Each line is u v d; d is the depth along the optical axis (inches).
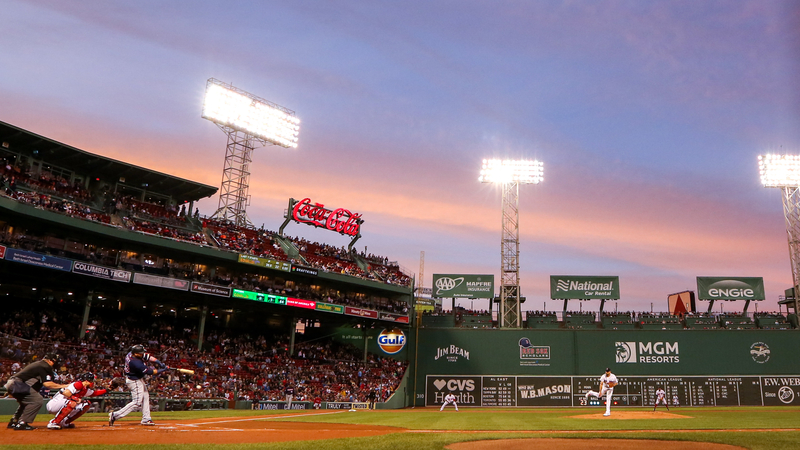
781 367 2171.5
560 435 577.3
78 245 1676.9
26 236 1534.2
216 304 1937.7
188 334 1956.2
